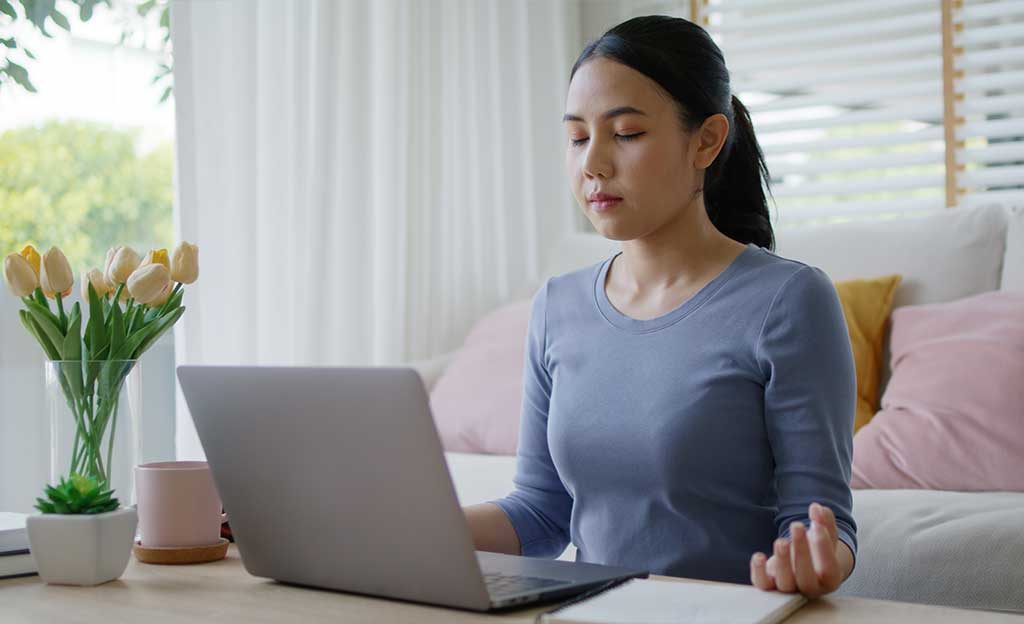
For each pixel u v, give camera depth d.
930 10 2.91
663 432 1.15
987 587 1.47
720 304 1.17
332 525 0.90
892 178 2.95
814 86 3.10
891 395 2.03
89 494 1.00
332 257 2.59
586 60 1.20
